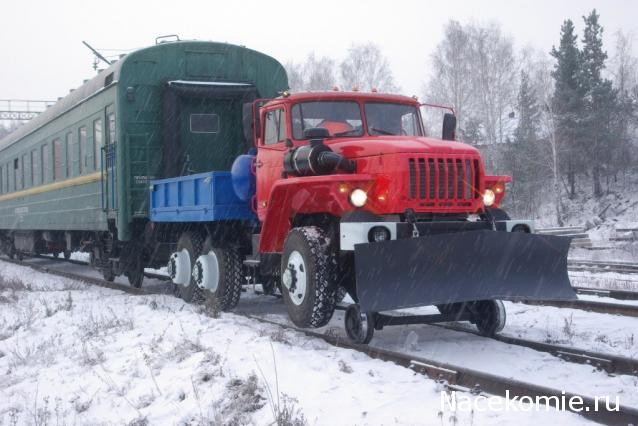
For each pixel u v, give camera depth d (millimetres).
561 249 7539
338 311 10734
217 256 10398
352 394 5512
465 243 7094
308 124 8758
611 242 26688
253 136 9414
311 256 7836
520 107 44562
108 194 13422
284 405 5180
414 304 7020
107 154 13391
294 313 8227
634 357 6926
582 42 45844
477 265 7176
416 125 9266
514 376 6371
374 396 5441
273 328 8547
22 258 24172
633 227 31016
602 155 44000
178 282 11367
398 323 7719
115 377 6734
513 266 7316
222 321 8711
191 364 6562
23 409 6262
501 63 45656
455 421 4746
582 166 44750
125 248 13812
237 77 13203
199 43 13047
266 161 9195
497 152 43375
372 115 9000
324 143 8320
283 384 5859
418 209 7406
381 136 8641
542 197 44938
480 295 7156
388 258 7000
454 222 7461
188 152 12773
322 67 53344
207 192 10102
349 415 5086
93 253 16047
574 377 6285
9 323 9992
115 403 6070
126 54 13141
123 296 12211
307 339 7828
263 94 13375
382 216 7414
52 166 17719
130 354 7438
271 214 8477
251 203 9789
